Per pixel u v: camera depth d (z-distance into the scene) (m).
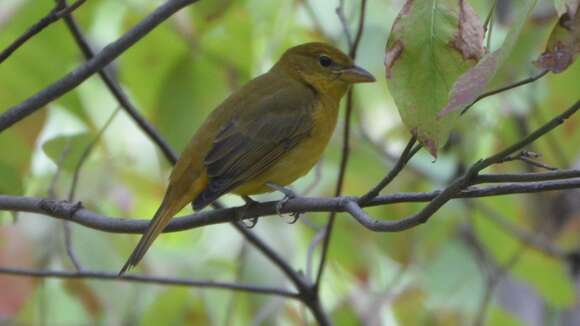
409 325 13.14
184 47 11.47
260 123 9.84
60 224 11.64
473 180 7.01
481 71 6.03
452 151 13.15
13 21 11.08
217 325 12.13
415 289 13.18
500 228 13.38
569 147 12.88
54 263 11.62
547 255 13.07
